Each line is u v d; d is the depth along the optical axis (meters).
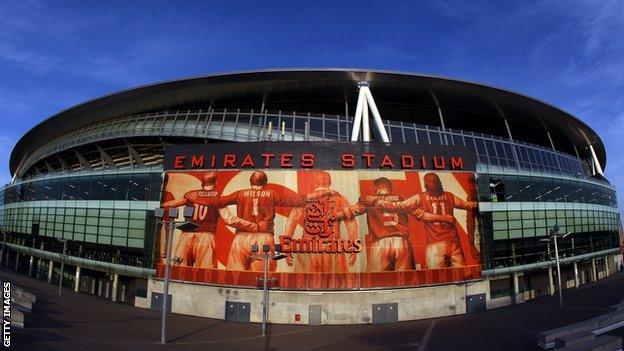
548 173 53.09
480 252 41.91
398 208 39.34
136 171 45.94
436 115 55.03
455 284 40.12
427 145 41.50
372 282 37.56
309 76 46.44
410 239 39.03
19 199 67.31
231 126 50.28
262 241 38.25
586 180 61.47
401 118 54.38
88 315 35.19
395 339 29.66
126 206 45.75
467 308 40.56
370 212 38.81
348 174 39.41
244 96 51.12
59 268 58.00
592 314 34.25
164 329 26.66
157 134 52.81
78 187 51.94
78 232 50.62
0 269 68.25
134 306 43.09
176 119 53.81
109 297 48.91
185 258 39.81
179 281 39.72
